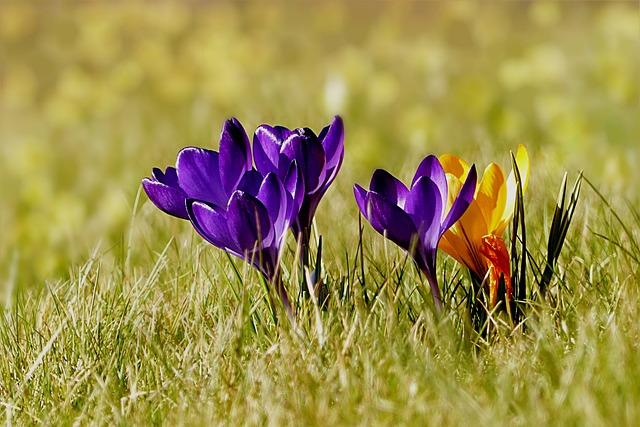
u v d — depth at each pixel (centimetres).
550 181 221
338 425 192
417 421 192
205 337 201
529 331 198
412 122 302
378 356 196
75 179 336
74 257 228
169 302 206
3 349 204
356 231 215
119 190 260
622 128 287
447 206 198
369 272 204
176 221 225
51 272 227
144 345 202
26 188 301
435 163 198
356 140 268
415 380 194
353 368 196
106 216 242
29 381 201
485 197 199
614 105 303
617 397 191
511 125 296
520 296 199
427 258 198
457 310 199
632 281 201
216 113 359
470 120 331
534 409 191
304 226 200
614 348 194
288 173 197
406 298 201
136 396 197
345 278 202
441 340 197
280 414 193
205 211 196
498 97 353
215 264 208
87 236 240
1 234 264
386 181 198
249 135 262
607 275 203
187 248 212
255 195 198
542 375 194
